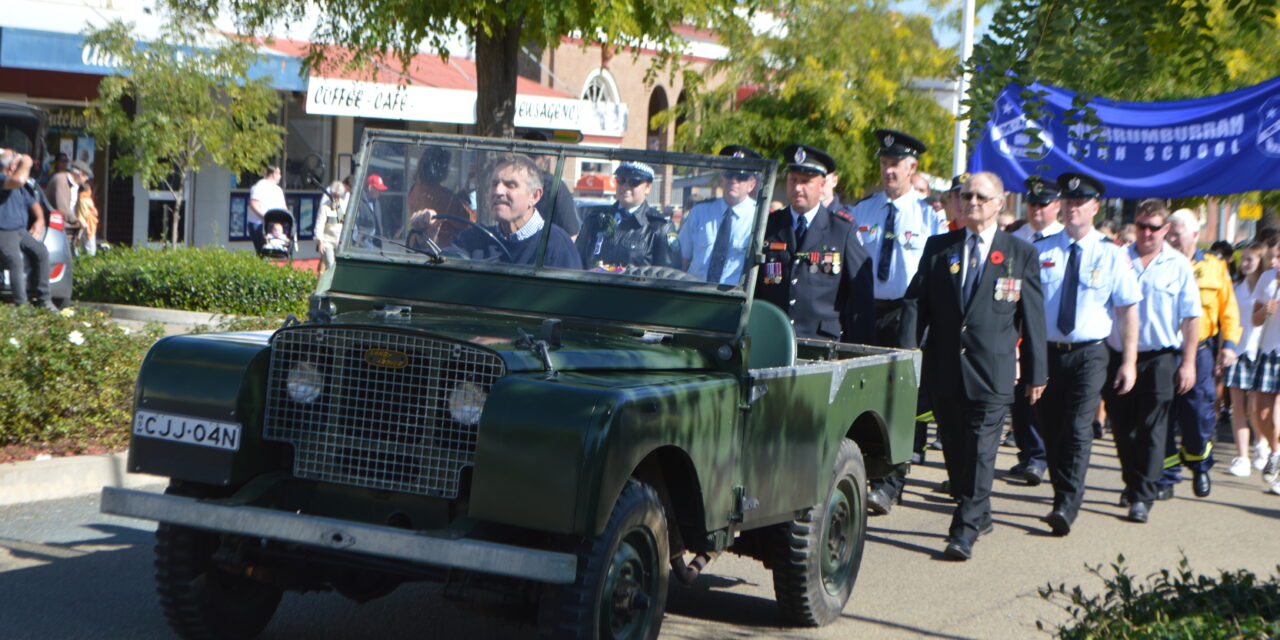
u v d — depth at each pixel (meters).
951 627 6.31
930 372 7.92
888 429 6.57
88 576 6.21
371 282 5.76
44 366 8.41
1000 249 7.84
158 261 15.30
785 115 19.92
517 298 5.53
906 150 9.41
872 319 8.00
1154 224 9.15
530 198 5.63
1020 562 7.79
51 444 8.21
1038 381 7.91
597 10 12.56
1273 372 10.84
